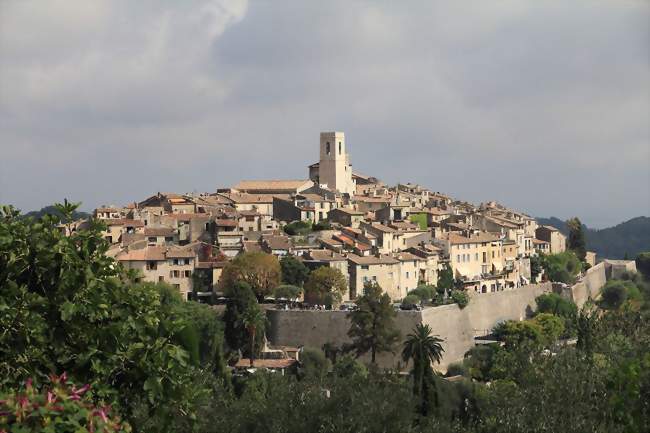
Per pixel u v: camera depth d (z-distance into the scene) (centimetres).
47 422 5016
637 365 9562
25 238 6694
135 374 6656
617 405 9519
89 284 6694
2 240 6600
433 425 11131
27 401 5016
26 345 6275
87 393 6075
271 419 10350
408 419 11019
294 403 10731
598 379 10806
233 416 10431
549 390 10719
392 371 18725
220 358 19912
